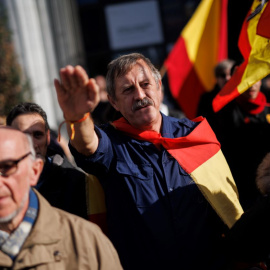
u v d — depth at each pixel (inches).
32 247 88.2
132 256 116.1
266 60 141.9
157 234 114.6
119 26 503.5
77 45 488.7
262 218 106.3
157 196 117.0
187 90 241.8
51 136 154.2
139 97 119.7
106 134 120.0
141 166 119.1
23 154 88.7
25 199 89.0
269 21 142.8
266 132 174.1
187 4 496.1
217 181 121.9
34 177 92.7
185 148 123.0
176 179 119.0
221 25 233.1
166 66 241.1
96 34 504.4
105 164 118.0
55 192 127.3
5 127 91.4
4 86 301.3
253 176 168.9
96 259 90.7
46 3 410.6
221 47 234.7
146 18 502.0
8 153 87.3
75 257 89.7
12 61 308.7
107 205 121.2
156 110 121.9
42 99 374.3
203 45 237.9
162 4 498.9
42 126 126.3
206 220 118.6
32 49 372.8
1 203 87.0
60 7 455.2
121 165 118.6
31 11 373.4
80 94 96.3
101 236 93.1
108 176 119.7
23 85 309.1
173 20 501.0
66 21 469.1
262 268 124.6
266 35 142.7
